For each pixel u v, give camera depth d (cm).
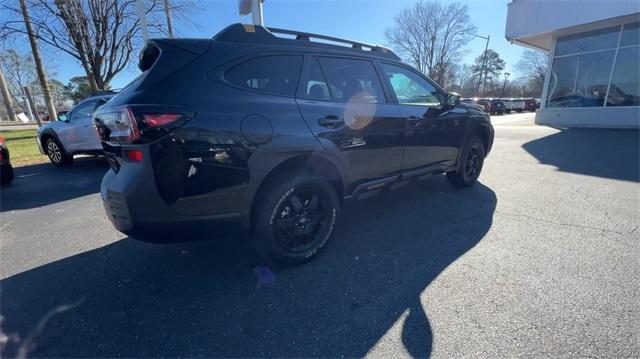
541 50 1664
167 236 221
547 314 204
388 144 326
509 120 2000
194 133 208
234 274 263
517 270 254
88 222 395
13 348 193
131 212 207
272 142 238
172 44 227
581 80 1293
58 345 195
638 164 594
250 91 240
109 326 209
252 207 243
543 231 324
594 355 172
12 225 392
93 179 623
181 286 250
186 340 195
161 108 202
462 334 191
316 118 265
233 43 245
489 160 671
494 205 403
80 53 1412
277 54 261
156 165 203
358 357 178
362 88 313
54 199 498
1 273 278
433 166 397
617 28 1171
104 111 227
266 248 254
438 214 378
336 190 301
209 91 221
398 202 423
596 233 316
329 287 242
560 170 572
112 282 259
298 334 197
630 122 1140
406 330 196
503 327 195
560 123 1347
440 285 239
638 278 239
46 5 1317
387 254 288
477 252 285
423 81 383
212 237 237
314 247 278
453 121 409
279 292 238
